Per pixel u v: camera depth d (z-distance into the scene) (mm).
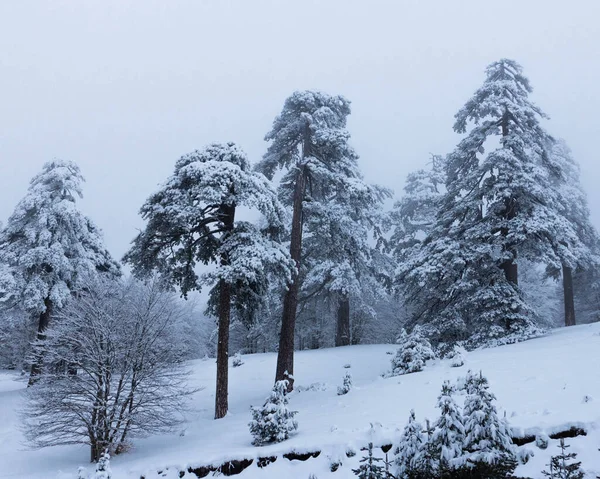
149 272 18859
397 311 42906
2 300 26688
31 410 14930
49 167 28016
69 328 15102
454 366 17031
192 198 17297
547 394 11039
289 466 10008
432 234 25750
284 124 23609
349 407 14258
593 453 7746
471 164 26484
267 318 32844
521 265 41625
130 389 15086
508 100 24703
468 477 6789
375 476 7590
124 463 12992
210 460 10844
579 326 23781
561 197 25375
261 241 18656
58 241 25922
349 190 21422
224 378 18328
